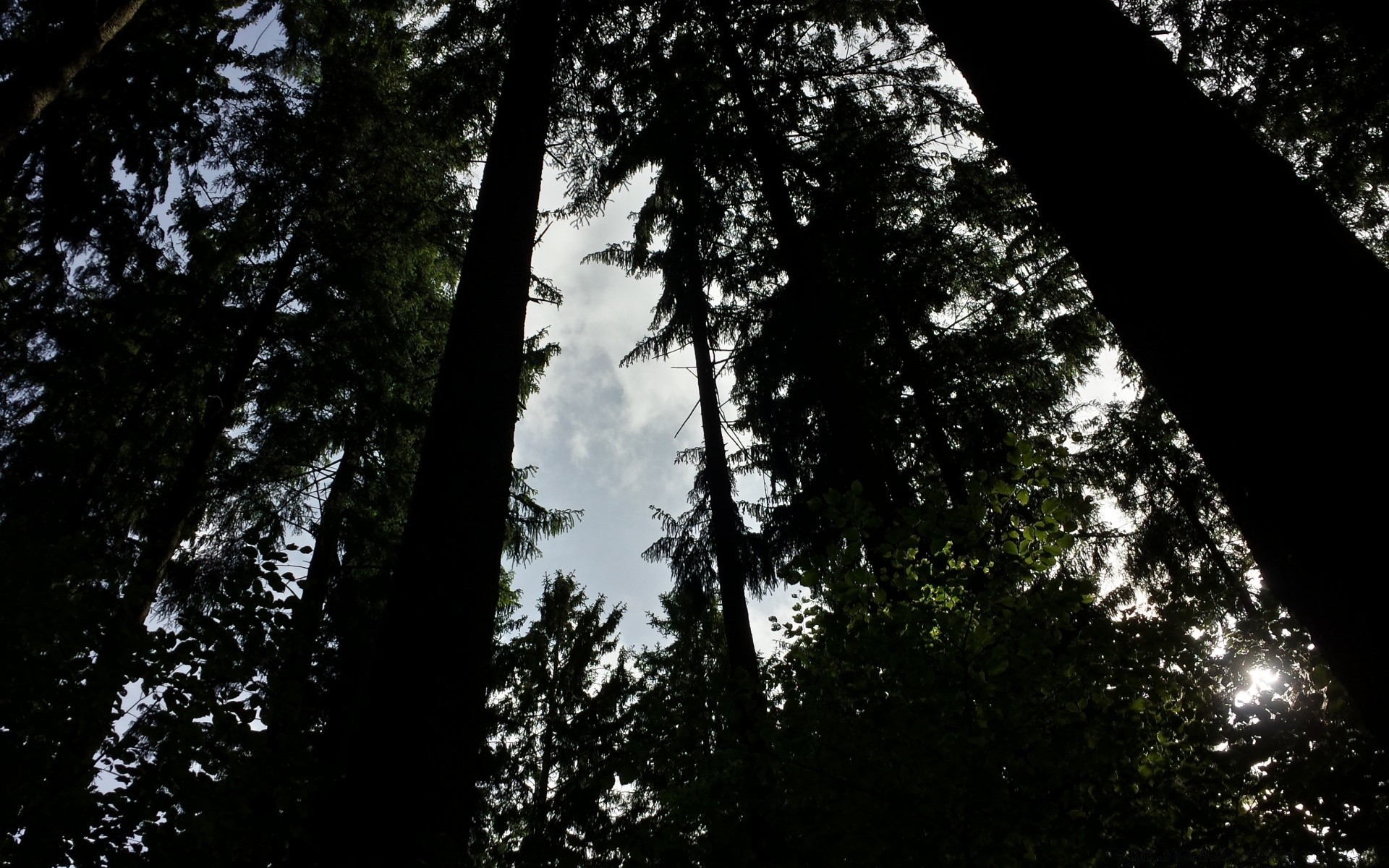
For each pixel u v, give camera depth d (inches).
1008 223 359.3
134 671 99.6
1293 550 56.1
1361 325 57.7
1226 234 66.5
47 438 281.0
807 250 298.5
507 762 140.8
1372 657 49.9
